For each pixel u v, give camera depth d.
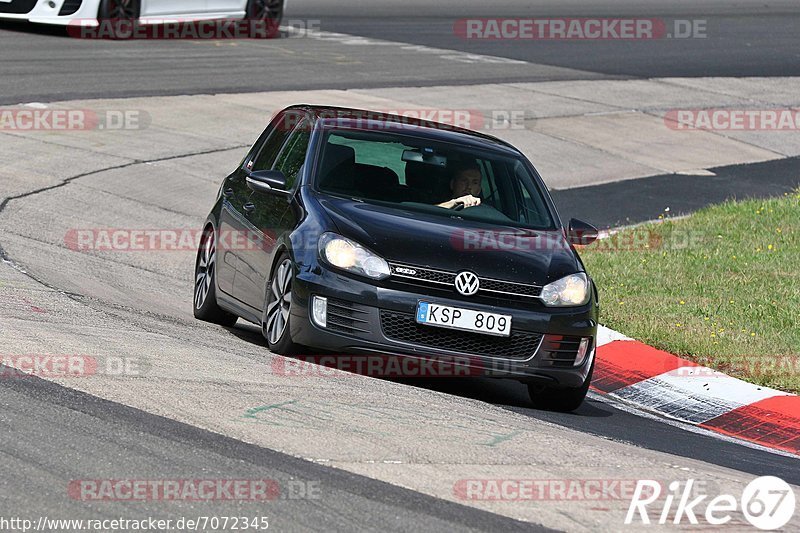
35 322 29.03
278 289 29.62
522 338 28.33
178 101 72.56
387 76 88.81
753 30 131.62
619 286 43.12
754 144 82.50
